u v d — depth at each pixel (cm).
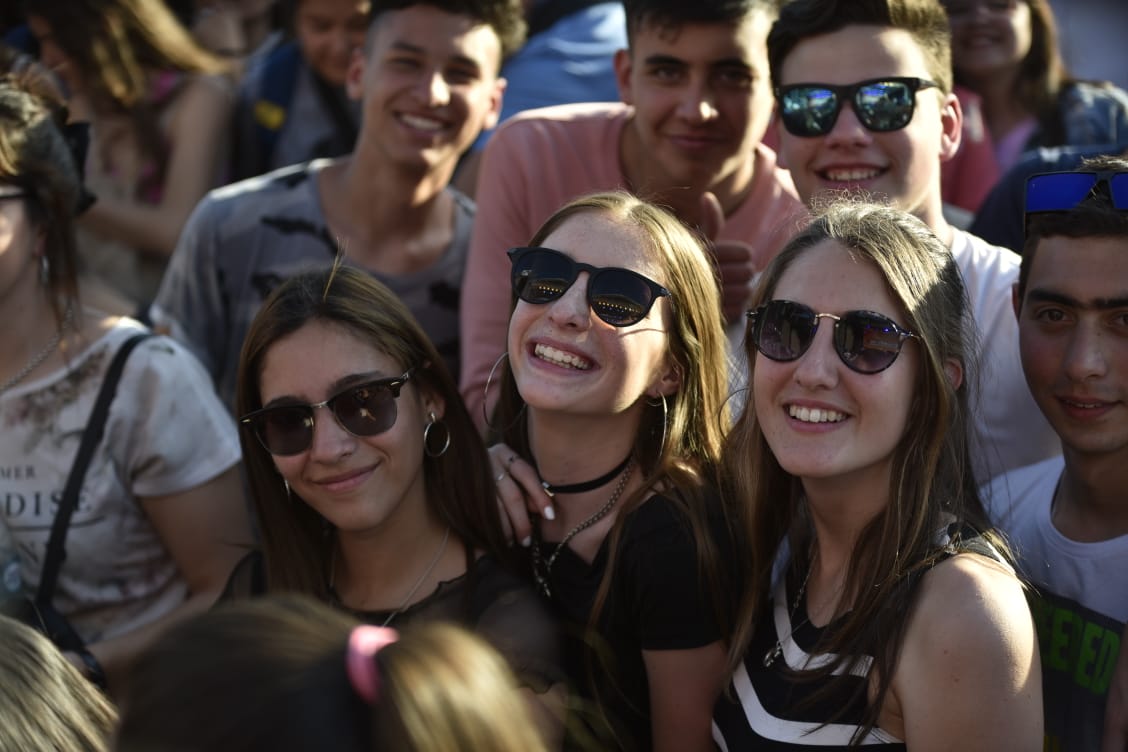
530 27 443
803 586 212
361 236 355
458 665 111
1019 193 331
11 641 165
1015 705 175
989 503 238
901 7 277
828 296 197
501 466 252
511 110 427
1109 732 206
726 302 310
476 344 332
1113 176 215
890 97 276
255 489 246
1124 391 216
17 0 455
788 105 287
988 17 403
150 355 279
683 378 238
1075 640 223
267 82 426
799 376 196
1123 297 212
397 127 341
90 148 397
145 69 401
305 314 232
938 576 184
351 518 233
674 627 226
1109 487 223
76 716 164
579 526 240
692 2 304
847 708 186
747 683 207
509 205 338
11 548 273
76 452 272
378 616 240
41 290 276
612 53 441
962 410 204
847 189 270
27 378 275
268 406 232
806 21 283
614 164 336
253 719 104
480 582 239
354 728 105
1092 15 560
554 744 224
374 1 350
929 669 179
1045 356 224
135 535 280
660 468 233
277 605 117
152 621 281
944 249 206
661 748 231
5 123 265
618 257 228
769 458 218
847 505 203
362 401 230
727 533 229
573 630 235
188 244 356
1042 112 413
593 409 229
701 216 325
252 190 360
